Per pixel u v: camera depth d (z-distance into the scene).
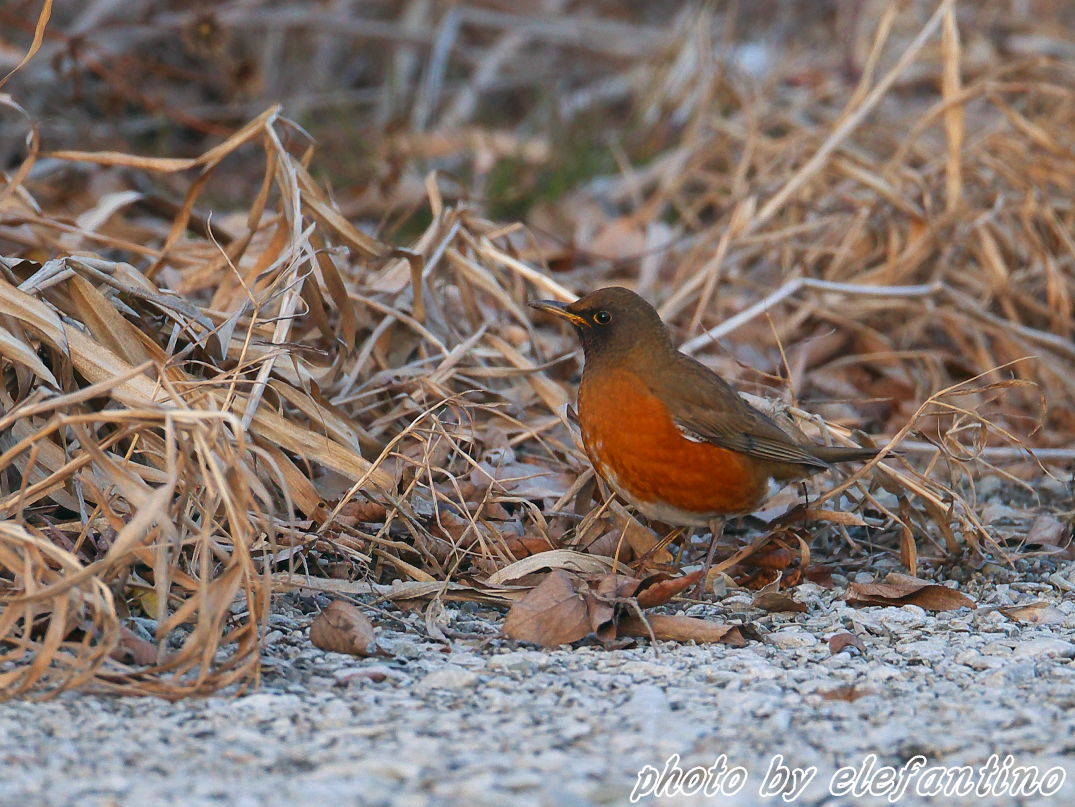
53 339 8.62
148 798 5.53
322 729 6.46
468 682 7.23
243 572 7.06
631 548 9.48
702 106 18.28
